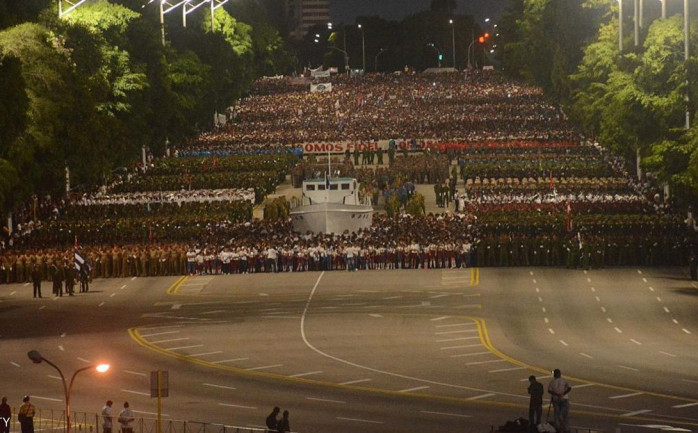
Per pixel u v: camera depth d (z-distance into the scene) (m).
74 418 61.91
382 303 97.12
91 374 73.69
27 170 123.25
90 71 147.38
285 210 134.50
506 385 68.44
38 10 145.25
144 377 72.62
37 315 95.69
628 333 83.38
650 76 126.75
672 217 122.25
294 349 80.25
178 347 81.75
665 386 67.06
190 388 69.19
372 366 74.56
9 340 85.50
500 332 84.56
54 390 69.69
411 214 133.38
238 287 107.44
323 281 109.12
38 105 123.75
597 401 63.75
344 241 116.75
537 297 97.94
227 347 81.44
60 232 123.56
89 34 149.50
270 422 54.91
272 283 108.88
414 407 63.28
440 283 106.12
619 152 150.50
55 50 133.12
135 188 149.38
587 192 138.38
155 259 115.19
